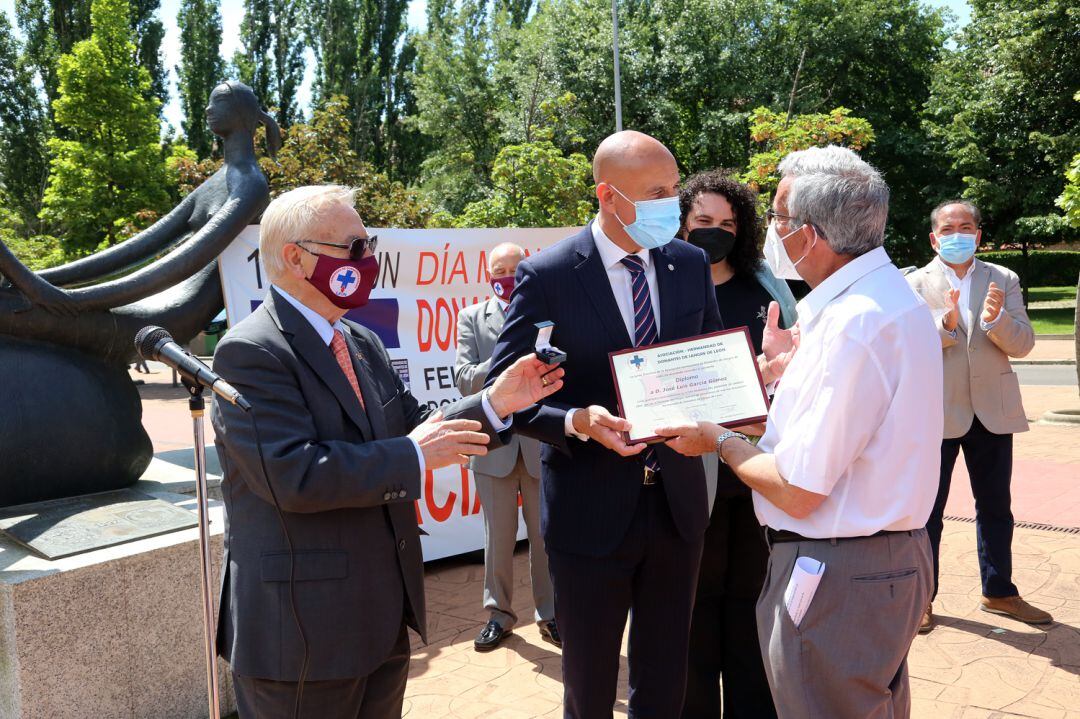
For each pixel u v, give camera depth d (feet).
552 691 11.74
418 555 7.30
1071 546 16.98
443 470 17.81
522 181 49.16
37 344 12.16
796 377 6.32
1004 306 13.52
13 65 114.42
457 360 15.02
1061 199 32.94
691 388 7.45
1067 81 84.07
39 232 110.11
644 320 8.46
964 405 13.24
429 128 101.71
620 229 8.35
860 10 95.55
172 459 15.66
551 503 8.43
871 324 5.95
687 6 97.19
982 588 13.87
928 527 13.28
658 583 8.37
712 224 10.48
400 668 7.30
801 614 6.22
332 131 57.52
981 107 88.28
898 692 6.55
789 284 11.87
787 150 54.75
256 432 6.31
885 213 6.39
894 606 6.09
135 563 10.18
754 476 6.37
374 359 7.79
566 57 91.45
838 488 6.15
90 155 82.69
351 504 6.37
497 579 13.64
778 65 99.04
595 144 88.99
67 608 9.59
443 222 56.70
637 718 8.48
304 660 6.42
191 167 58.29
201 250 12.99
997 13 88.84
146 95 120.26
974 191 86.07
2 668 9.41
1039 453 26.58
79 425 12.10
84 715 9.71
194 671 10.72
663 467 8.08
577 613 8.26
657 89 92.58
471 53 99.86
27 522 10.78
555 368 7.46
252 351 6.51
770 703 10.10
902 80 101.91
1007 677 11.37
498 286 14.67
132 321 13.17
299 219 6.80
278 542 6.55
